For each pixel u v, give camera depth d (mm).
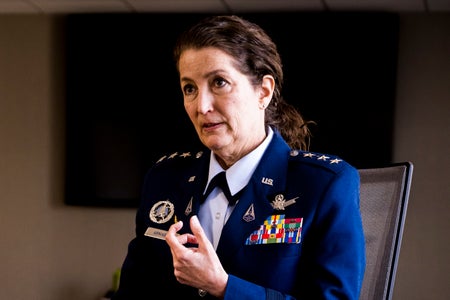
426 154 6176
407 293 6145
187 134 6422
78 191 6527
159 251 2227
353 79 6180
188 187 2271
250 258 2074
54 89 6609
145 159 6477
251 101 2109
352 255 2010
